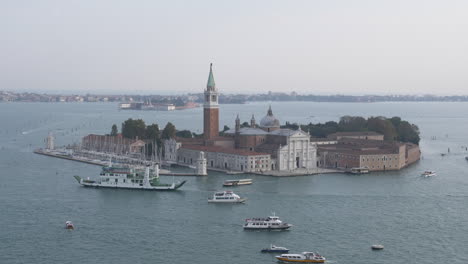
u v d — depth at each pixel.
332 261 189.88
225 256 194.75
